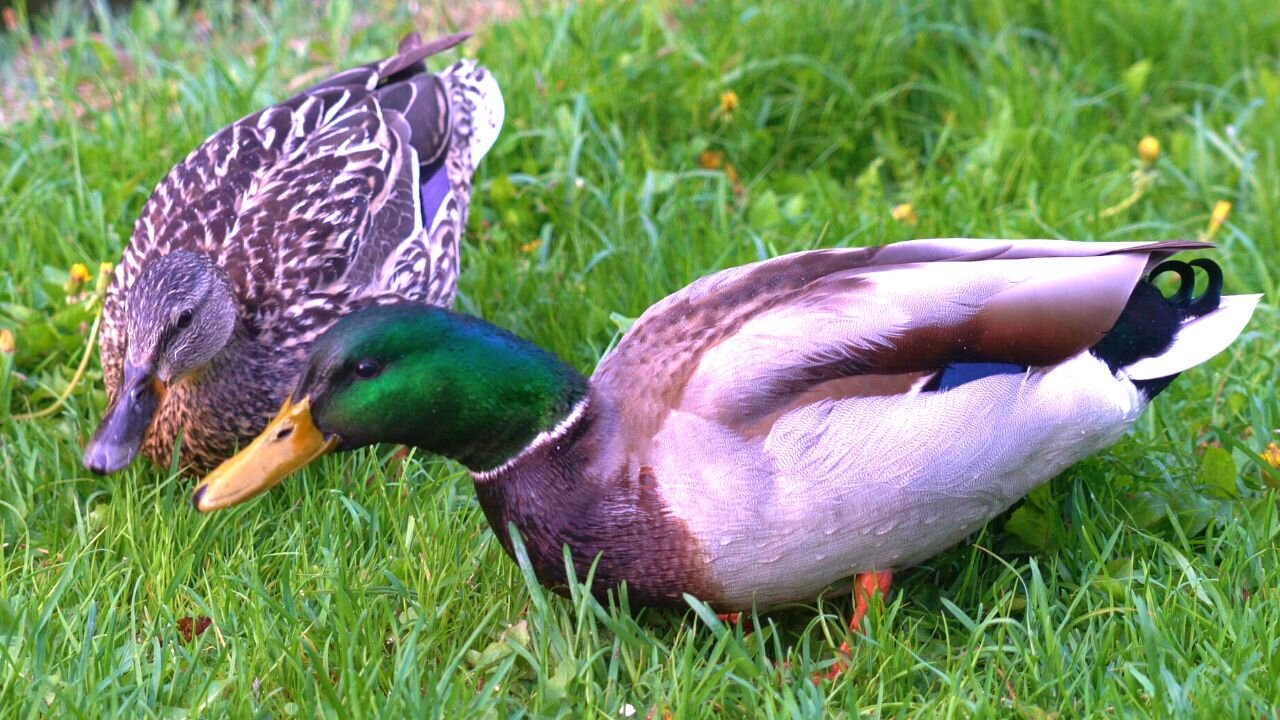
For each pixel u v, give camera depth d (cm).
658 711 405
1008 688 420
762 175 742
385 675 429
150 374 512
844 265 447
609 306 622
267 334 555
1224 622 427
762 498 407
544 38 799
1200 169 725
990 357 417
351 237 584
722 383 412
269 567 479
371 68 667
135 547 470
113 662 419
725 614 456
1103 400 427
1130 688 404
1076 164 711
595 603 423
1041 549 477
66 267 642
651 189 684
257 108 759
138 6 884
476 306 629
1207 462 493
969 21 848
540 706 409
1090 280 423
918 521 423
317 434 423
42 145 709
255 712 409
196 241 573
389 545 491
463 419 420
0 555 475
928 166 739
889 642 432
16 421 550
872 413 407
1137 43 826
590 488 419
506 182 696
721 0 830
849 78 802
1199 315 452
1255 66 829
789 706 401
